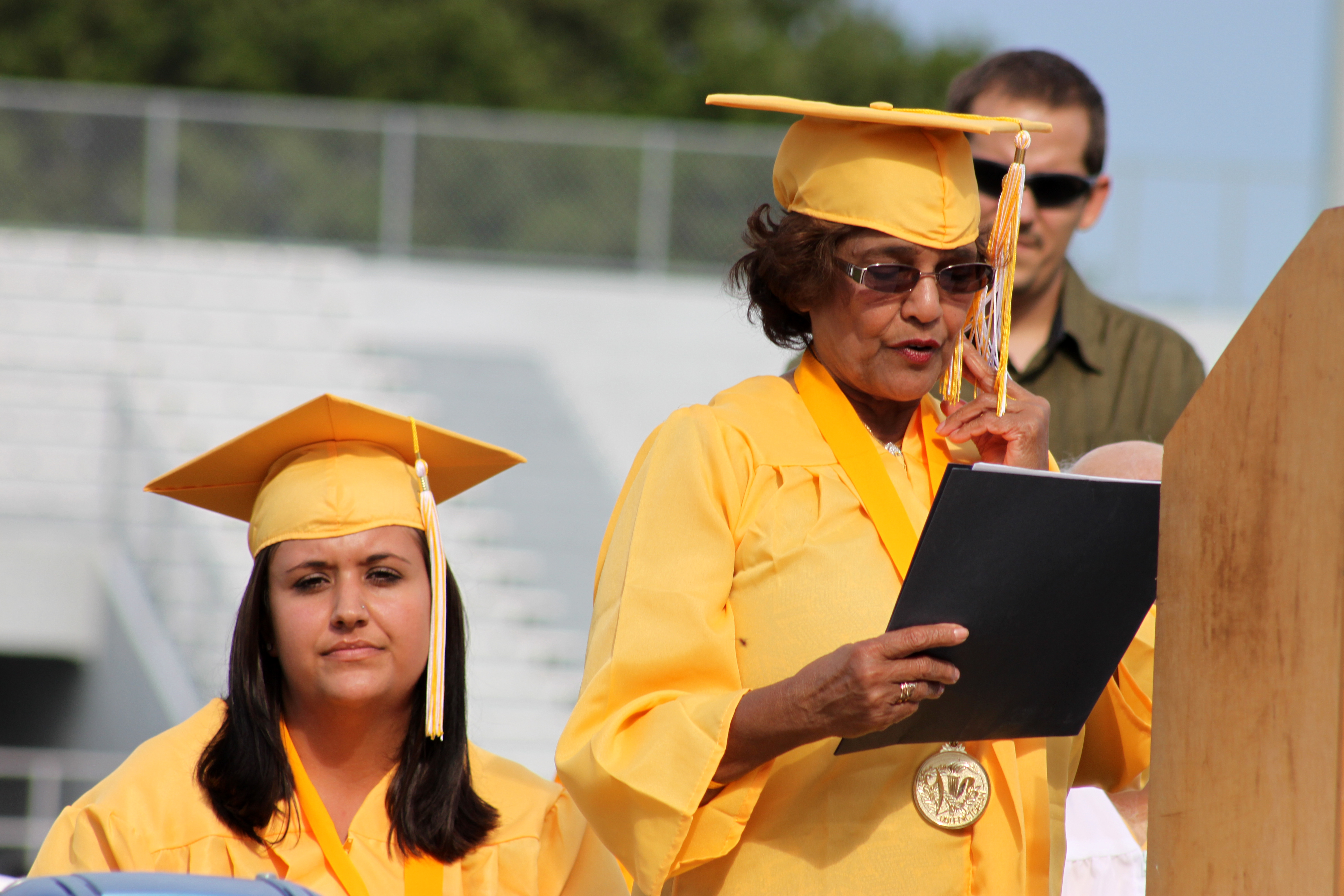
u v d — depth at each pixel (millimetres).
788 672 5980
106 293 36094
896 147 6250
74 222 36500
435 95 61594
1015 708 5922
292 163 37062
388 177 37500
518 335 37438
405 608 7609
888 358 6238
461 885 7617
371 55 61094
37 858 7391
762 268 6562
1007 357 6574
